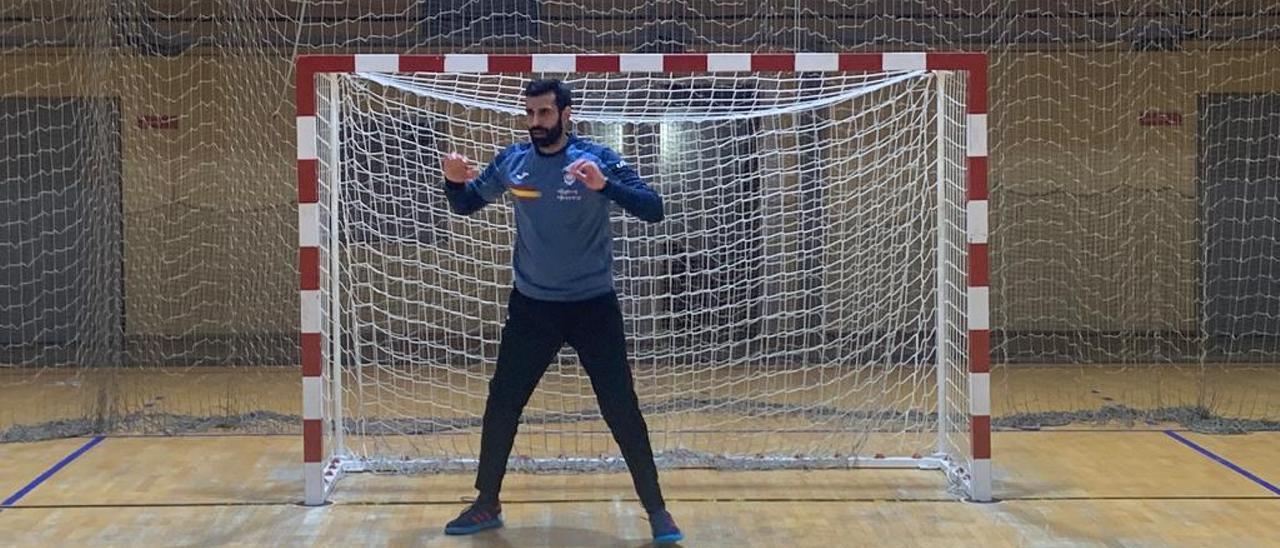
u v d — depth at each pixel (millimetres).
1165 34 7957
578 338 3684
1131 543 3754
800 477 4688
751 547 3721
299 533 3879
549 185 3570
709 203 6312
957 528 3934
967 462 4645
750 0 7582
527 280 3684
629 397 3697
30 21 7648
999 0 7750
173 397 6676
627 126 6043
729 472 4777
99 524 3986
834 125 6199
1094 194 8461
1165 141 8453
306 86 4098
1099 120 8375
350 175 5387
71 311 8328
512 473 4746
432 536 3844
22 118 8156
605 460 4895
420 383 6020
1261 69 8305
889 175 6180
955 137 4691
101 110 6355
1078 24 7918
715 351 6336
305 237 4172
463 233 6004
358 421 5371
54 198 8266
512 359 3729
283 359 7914
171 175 8023
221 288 8070
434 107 5746
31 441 5410
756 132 6316
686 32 7559
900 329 6156
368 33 7594
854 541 3787
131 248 7961
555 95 3555
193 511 4160
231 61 7883
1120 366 7973
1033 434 5578
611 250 3764
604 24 7516
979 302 4238
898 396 6059
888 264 6332
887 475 4723
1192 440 5426
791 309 6457
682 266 6207
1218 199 8570
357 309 5711
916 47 7766
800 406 5895
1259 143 8445
